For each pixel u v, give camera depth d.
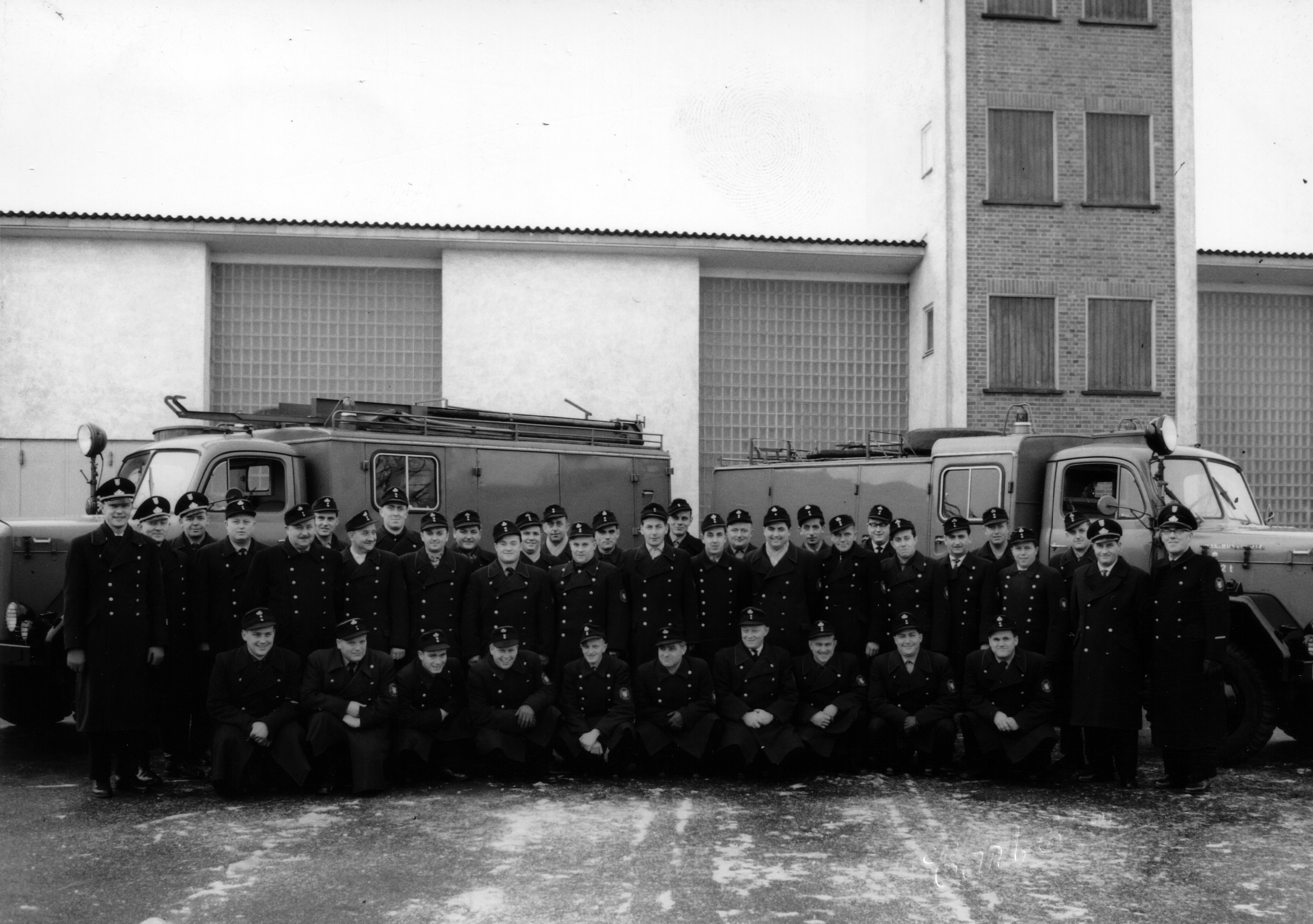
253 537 11.52
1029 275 20.72
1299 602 10.58
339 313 20.91
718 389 21.86
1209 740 9.00
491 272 20.61
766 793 8.96
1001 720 9.32
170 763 9.55
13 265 19.56
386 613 9.77
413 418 13.39
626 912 6.17
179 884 6.61
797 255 21.19
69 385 19.61
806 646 10.36
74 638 8.68
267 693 8.88
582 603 10.28
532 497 13.99
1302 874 6.91
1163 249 21.05
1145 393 20.80
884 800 8.75
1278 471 23.09
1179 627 9.08
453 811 8.34
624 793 8.96
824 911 6.20
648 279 21.00
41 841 7.49
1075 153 20.94
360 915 6.12
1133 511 11.66
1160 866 7.05
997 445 12.85
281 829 7.79
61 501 19.05
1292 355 23.28
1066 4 21.03
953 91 20.77
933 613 10.25
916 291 21.95
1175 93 21.17
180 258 19.92
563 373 20.70
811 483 14.82
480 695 9.38
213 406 20.50
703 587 10.52
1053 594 9.74
